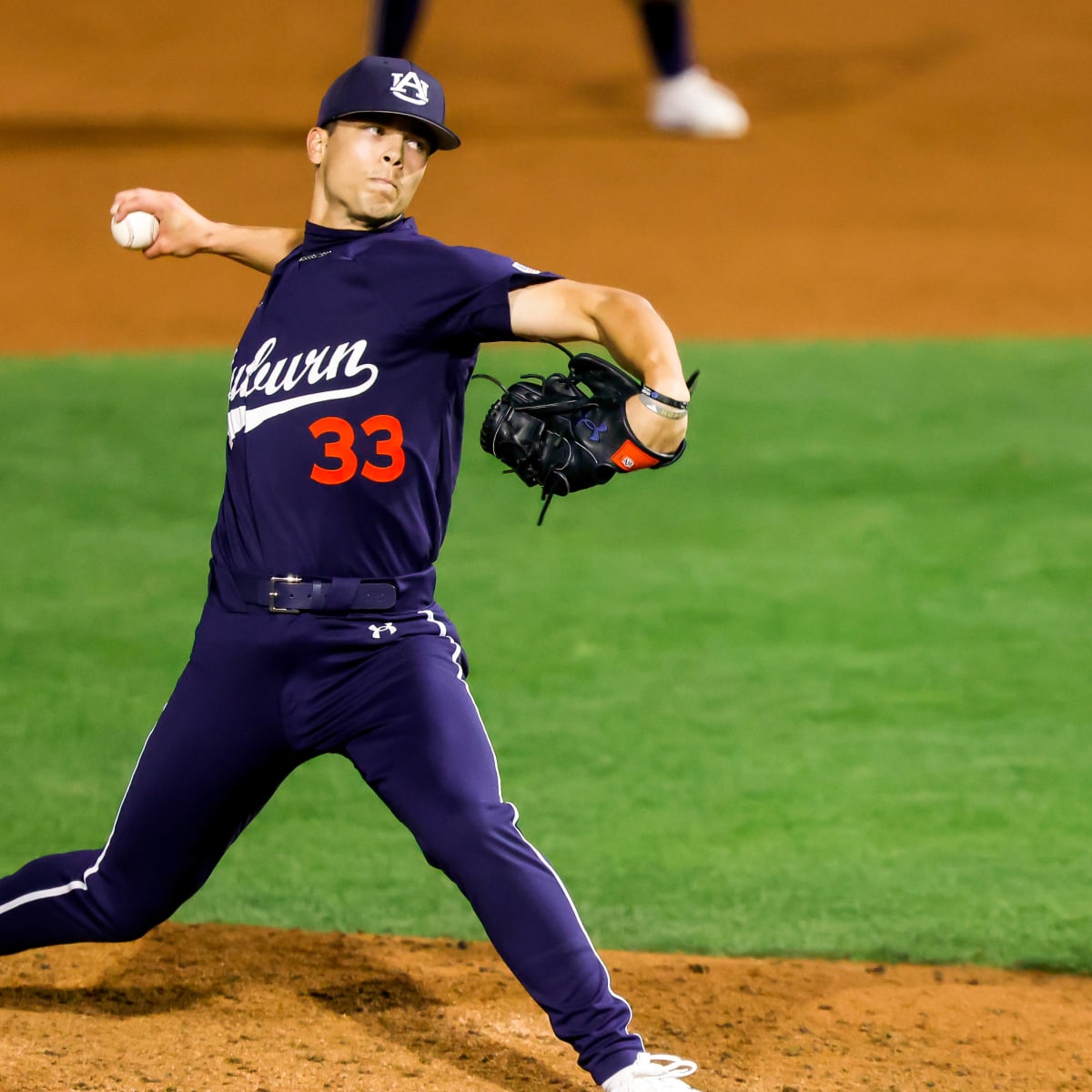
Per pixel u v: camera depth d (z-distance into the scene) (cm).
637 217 6556
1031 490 3791
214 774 1305
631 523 3594
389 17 7094
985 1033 1496
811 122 8150
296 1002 1520
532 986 1237
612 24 10881
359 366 1272
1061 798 2220
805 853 2048
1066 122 8012
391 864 2034
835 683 2689
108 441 4106
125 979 1559
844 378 4694
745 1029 1496
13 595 3108
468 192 6806
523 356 4862
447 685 1289
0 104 8638
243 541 1299
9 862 2017
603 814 2178
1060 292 5703
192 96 8925
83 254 6075
